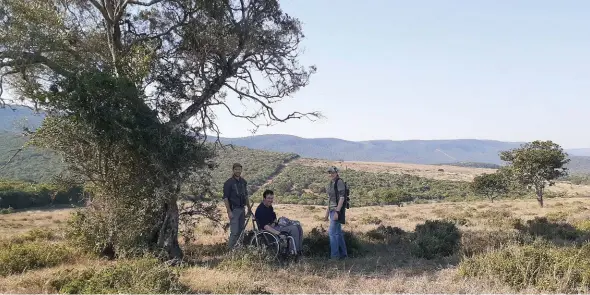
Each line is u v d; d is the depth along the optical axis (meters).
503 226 15.09
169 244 10.08
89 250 10.40
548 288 6.71
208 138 11.24
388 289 7.03
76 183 10.71
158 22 11.90
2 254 9.11
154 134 9.44
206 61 11.48
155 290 6.37
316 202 65.50
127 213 10.06
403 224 19.69
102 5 11.12
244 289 6.71
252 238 9.88
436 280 7.78
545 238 11.37
